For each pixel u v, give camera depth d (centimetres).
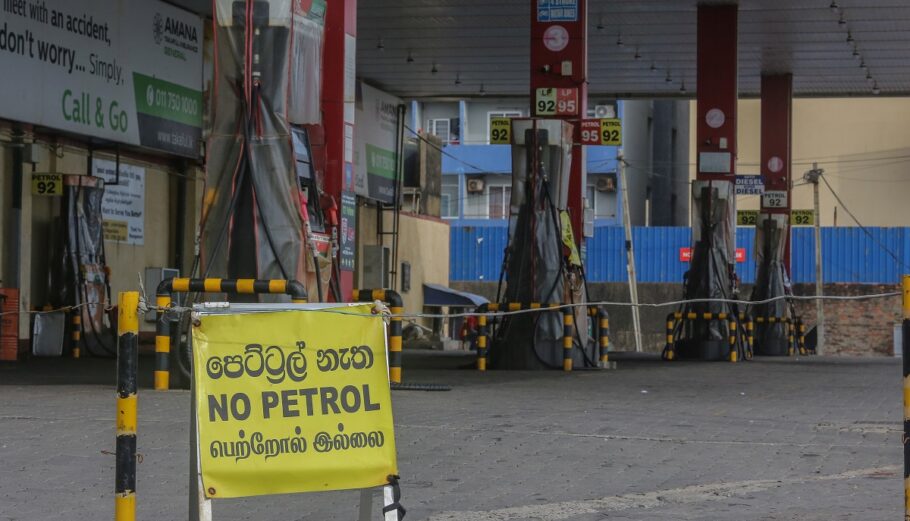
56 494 1788
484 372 4650
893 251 13262
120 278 6134
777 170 9088
